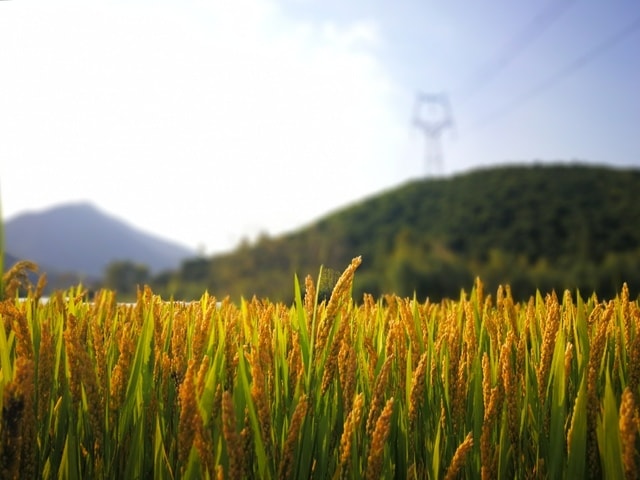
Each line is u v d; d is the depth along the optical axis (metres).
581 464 1.55
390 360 1.51
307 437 1.58
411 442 1.74
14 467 1.39
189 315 2.40
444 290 56.09
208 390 1.55
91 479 1.69
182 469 1.48
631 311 2.23
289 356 1.76
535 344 2.12
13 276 2.96
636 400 1.75
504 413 1.68
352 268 1.60
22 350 1.67
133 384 1.75
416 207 89.31
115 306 2.74
